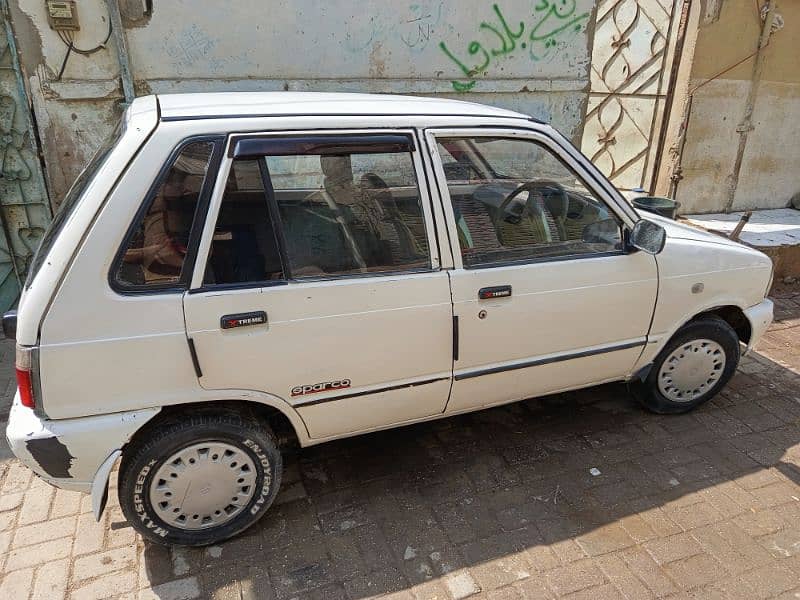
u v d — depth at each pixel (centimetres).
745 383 393
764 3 605
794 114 674
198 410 235
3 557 248
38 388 204
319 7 477
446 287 252
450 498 284
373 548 255
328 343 237
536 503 281
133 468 226
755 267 330
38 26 412
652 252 273
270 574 241
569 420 346
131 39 434
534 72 576
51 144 441
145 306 209
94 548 253
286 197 230
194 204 215
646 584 238
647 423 344
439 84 540
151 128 211
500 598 232
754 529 267
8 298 478
